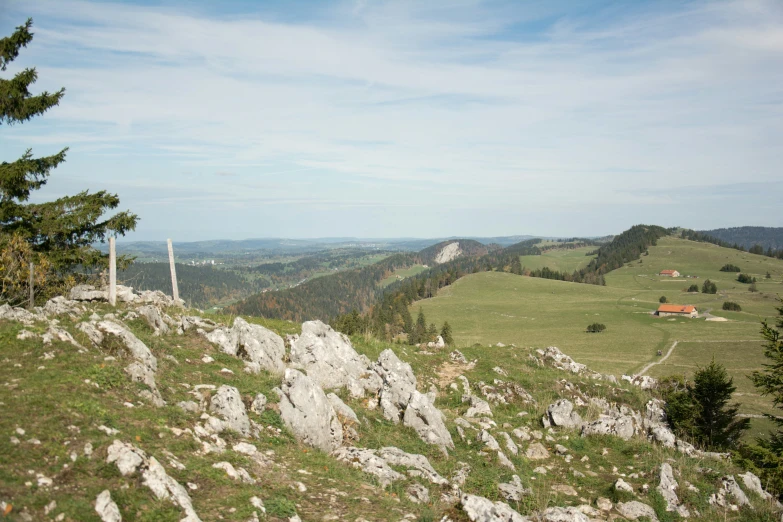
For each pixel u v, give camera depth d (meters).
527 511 12.24
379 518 9.59
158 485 8.27
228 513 8.48
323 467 11.66
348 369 19.59
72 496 7.46
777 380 28.53
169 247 22.48
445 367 27.28
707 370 27.33
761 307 163.88
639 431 20.78
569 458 17.27
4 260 19.28
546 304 176.12
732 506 15.13
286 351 19.52
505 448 16.94
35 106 23.47
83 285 20.23
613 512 13.66
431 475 12.91
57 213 25.58
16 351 11.37
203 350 16.72
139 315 16.94
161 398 11.75
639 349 106.88
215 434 11.26
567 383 26.20
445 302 184.75
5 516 6.70
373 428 15.50
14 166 23.05
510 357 30.20
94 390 10.59
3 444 7.97
